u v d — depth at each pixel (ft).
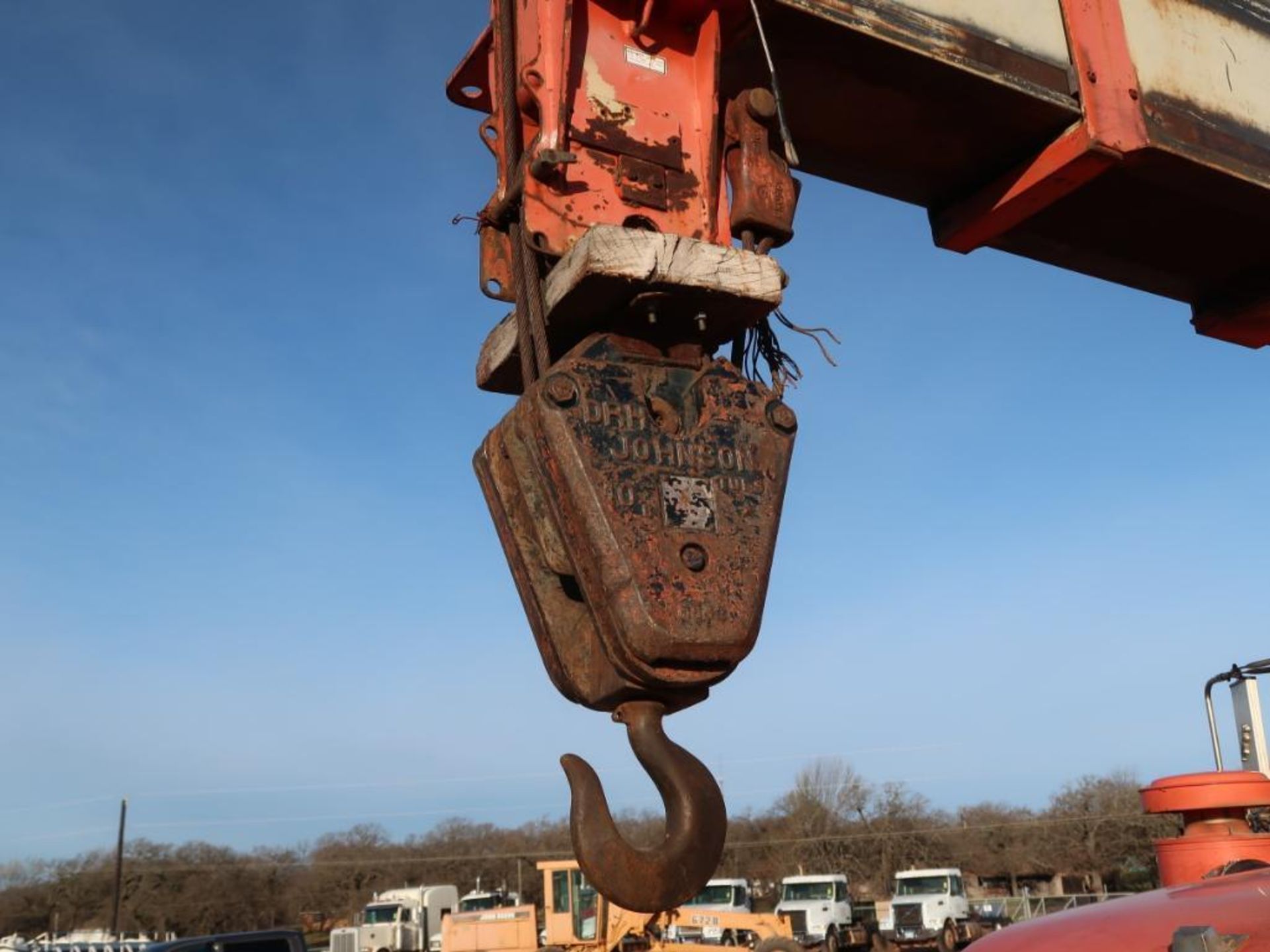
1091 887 151.33
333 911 181.06
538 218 7.50
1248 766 13.87
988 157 11.63
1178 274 13.52
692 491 6.63
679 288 6.94
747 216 8.14
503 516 7.20
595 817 5.68
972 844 161.99
